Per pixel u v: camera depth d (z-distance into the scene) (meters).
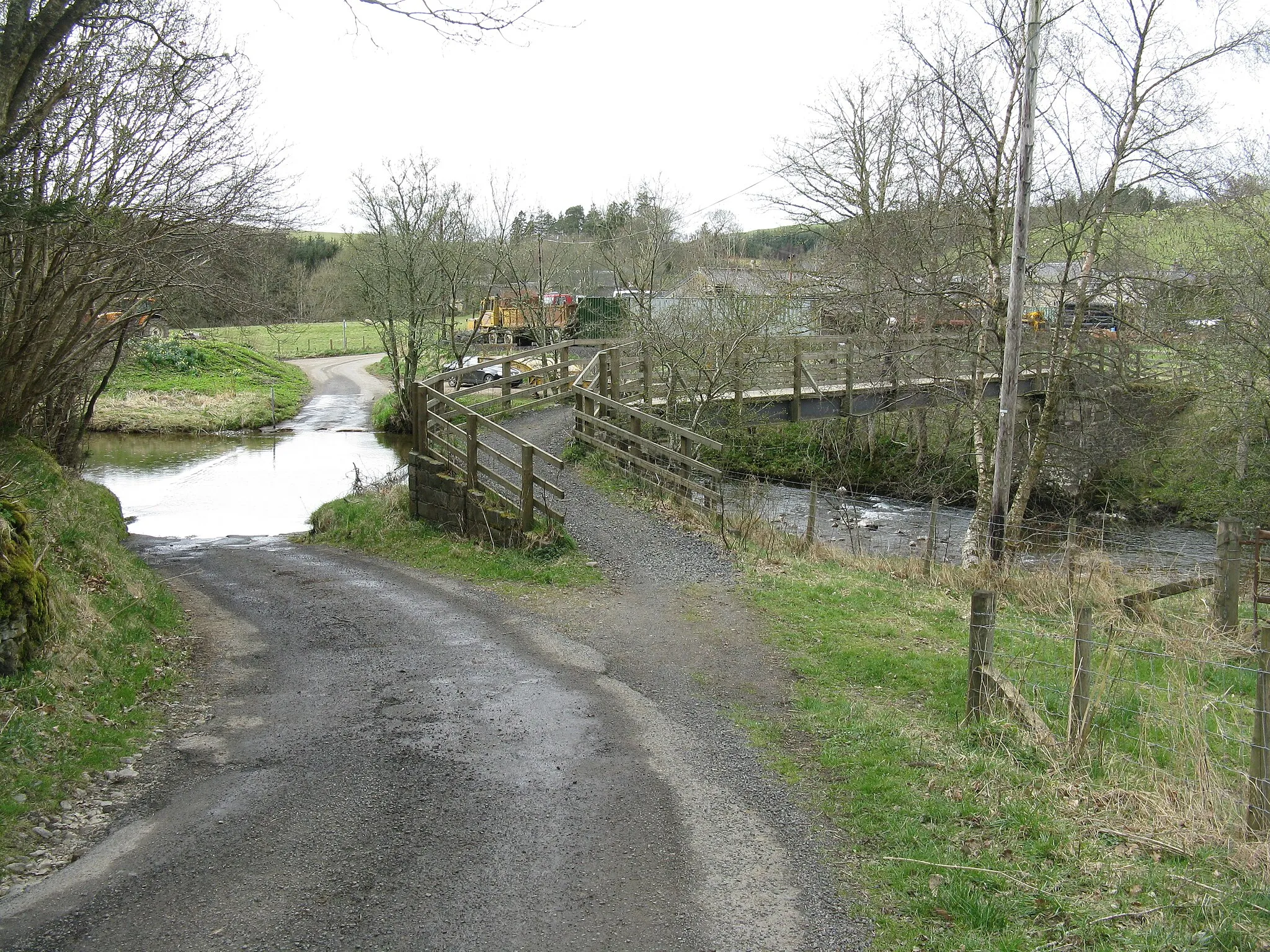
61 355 14.19
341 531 16.70
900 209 21.83
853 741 7.22
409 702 8.28
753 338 22.50
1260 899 4.70
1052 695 7.92
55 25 7.70
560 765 6.93
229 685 8.80
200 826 5.91
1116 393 20.59
